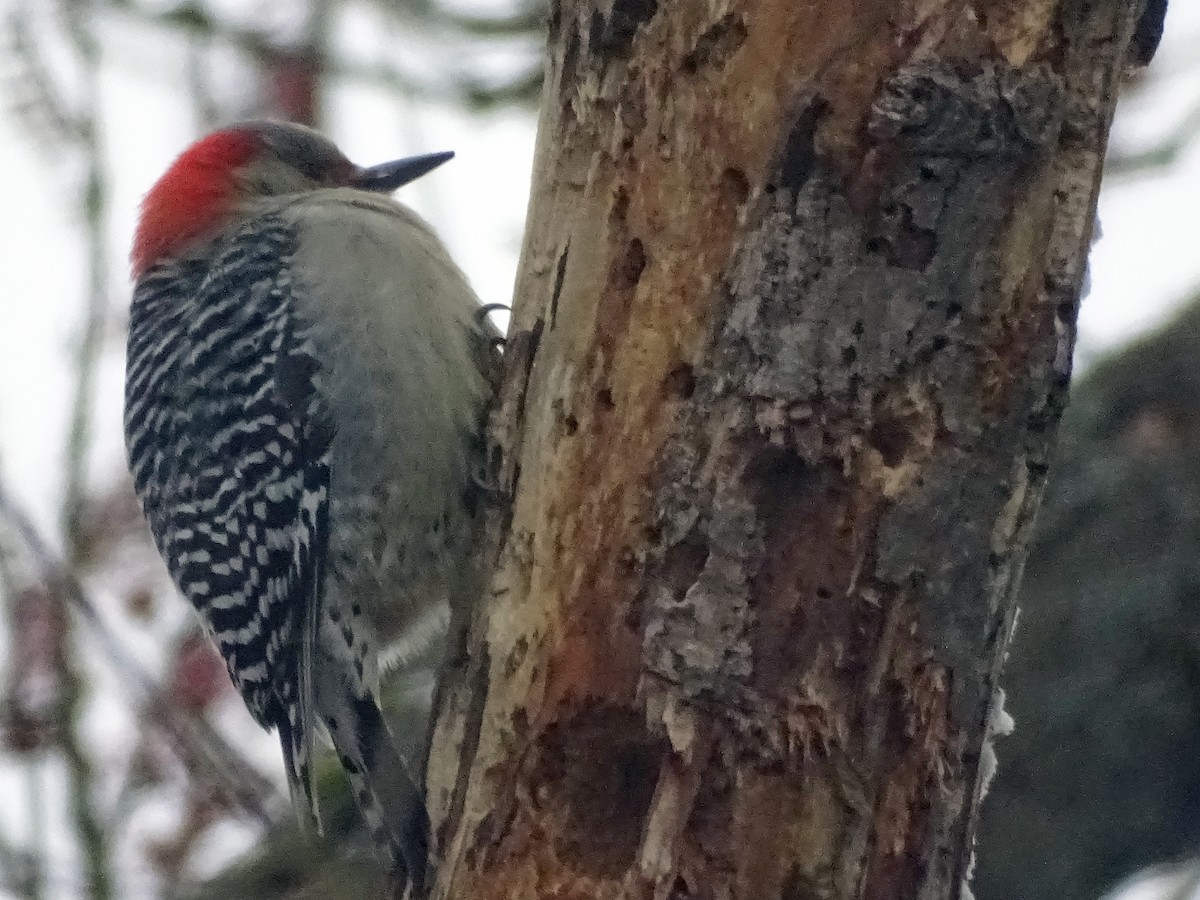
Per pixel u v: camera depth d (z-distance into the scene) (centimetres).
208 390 863
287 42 1223
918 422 566
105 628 997
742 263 591
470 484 793
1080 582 954
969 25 568
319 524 824
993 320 567
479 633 656
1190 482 967
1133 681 924
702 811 565
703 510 584
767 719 563
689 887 562
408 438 803
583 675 612
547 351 650
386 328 814
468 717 646
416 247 848
